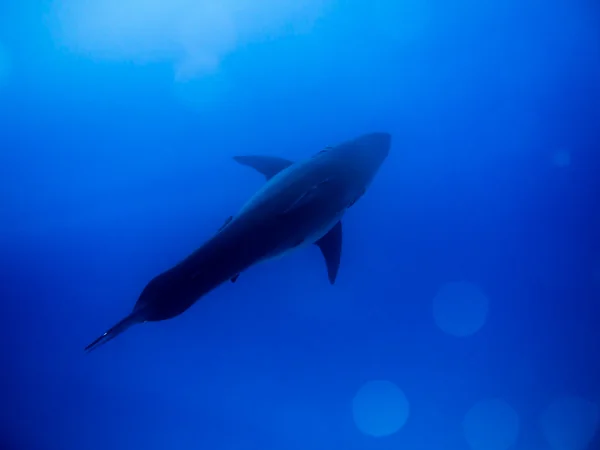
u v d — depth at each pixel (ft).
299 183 14.08
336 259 15.88
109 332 10.79
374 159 17.16
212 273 12.03
